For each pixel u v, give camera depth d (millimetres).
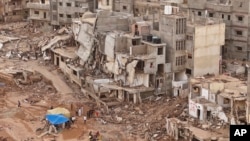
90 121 94875
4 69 120500
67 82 115250
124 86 102688
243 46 123750
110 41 106938
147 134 88625
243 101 88500
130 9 142375
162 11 121125
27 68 122438
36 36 149250
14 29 158250
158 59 102688
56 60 125125
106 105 99500
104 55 110250
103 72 110875
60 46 128750
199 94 94125
